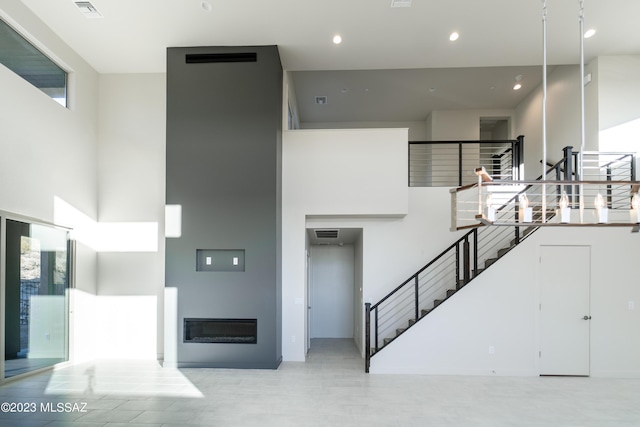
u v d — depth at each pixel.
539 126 8.70
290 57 6.55
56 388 4.92
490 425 3.96
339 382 5.27
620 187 6.16
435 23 5.62
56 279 5.88
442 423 3.98
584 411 4.34
